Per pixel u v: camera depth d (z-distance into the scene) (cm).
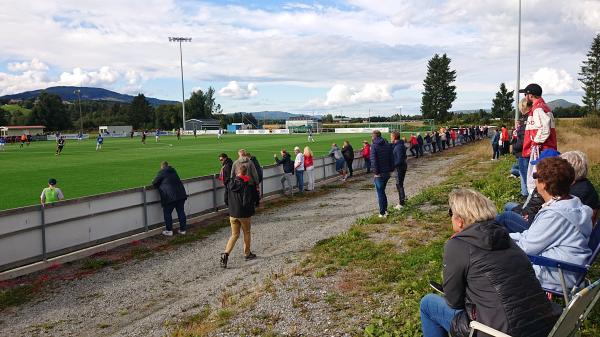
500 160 2539
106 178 2312
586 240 379
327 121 16312
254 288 725
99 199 1036
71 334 622
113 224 1073
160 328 609
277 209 1481
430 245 798
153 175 2423
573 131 4647
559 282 386
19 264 882
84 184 2105
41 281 841
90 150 4584
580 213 379
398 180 1249
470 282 306
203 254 983
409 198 1425
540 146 709
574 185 486
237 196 885
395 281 653
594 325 419
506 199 1064
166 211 1149
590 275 534
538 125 702
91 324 652
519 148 1205
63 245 962
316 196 1727
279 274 772
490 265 300
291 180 1791
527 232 399
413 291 582
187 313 655
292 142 5538
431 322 384
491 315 294
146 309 699
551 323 296
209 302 695
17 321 671
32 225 902
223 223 1287
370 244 862
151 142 6194
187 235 1153
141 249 1036
